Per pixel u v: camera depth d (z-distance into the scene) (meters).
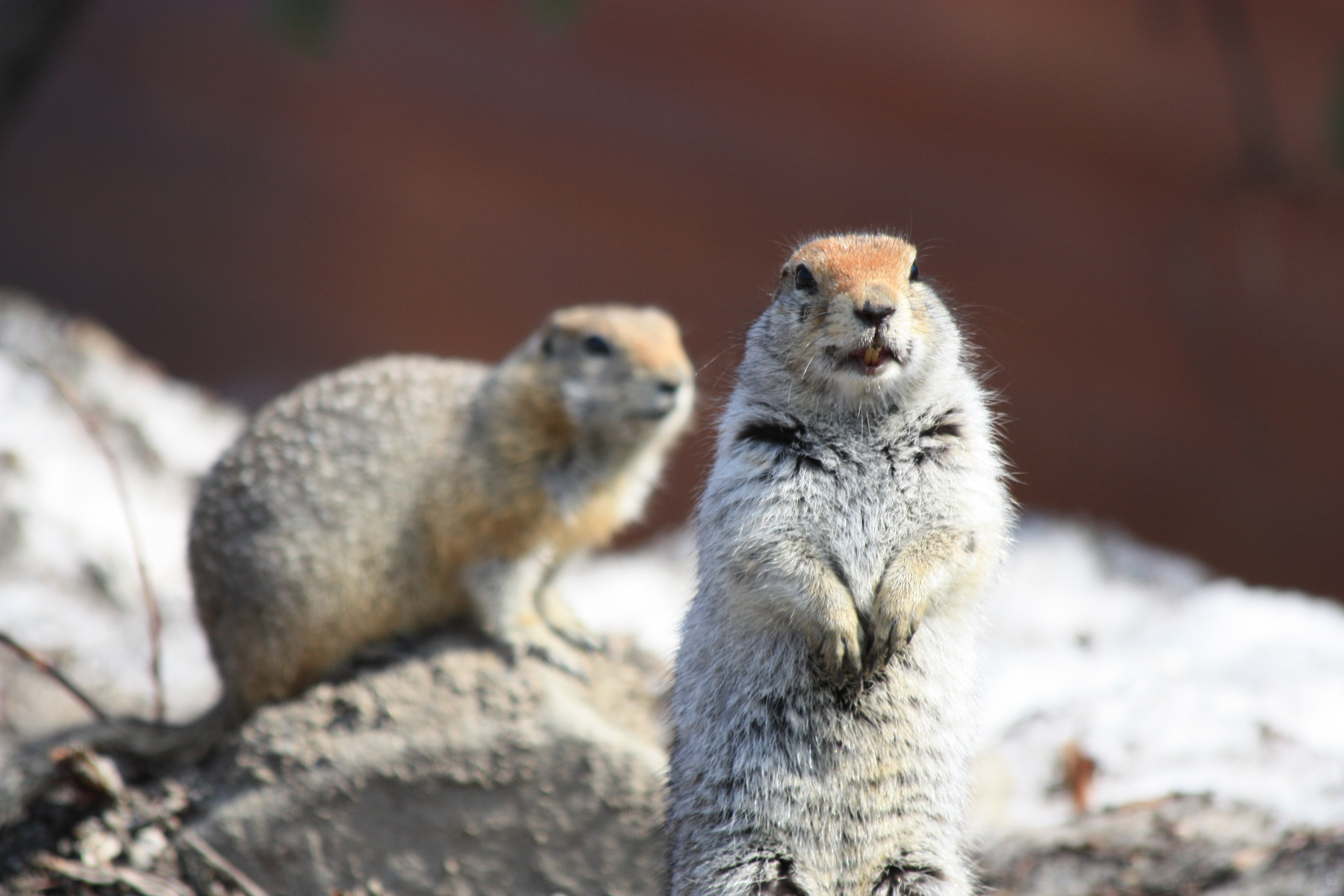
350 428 8.55
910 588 6.17
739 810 6.41
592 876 7.51
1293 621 12.22
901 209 21.48
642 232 21.95
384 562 8.37
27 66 12.85
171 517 13.37
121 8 22.92
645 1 21.64
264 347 22.38
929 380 6.56
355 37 22.00
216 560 8.32
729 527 6.44
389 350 22.27
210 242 22.62
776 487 6.42
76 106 22.97
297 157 22.47
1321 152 16.62
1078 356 21.16
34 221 22.78
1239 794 8.94
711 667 6.53
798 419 6.62
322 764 7.65
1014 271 21.20
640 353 8.85
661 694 8.97
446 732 7.68
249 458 8.50
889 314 6.26
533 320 22.02
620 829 7.52
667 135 21.84
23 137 22.81
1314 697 10.27
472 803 7.59
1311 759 9.37
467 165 22.16
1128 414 21.11
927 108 21.45
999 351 21.08
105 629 11.51
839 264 6.54
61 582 11.89
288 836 7.57
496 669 8.15
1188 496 21.16
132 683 10.81
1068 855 8.32
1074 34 20.92
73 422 13.65
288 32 12.32
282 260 22.50
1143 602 13.50
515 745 7.60
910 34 21.34
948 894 6.22
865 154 21.56
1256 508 21.12
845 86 21.53
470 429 8.61
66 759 7.79
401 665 8.24
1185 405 21.16
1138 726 10.00
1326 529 21.12
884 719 6.31
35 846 7.61
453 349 22.20
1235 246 20.64
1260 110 20.09
